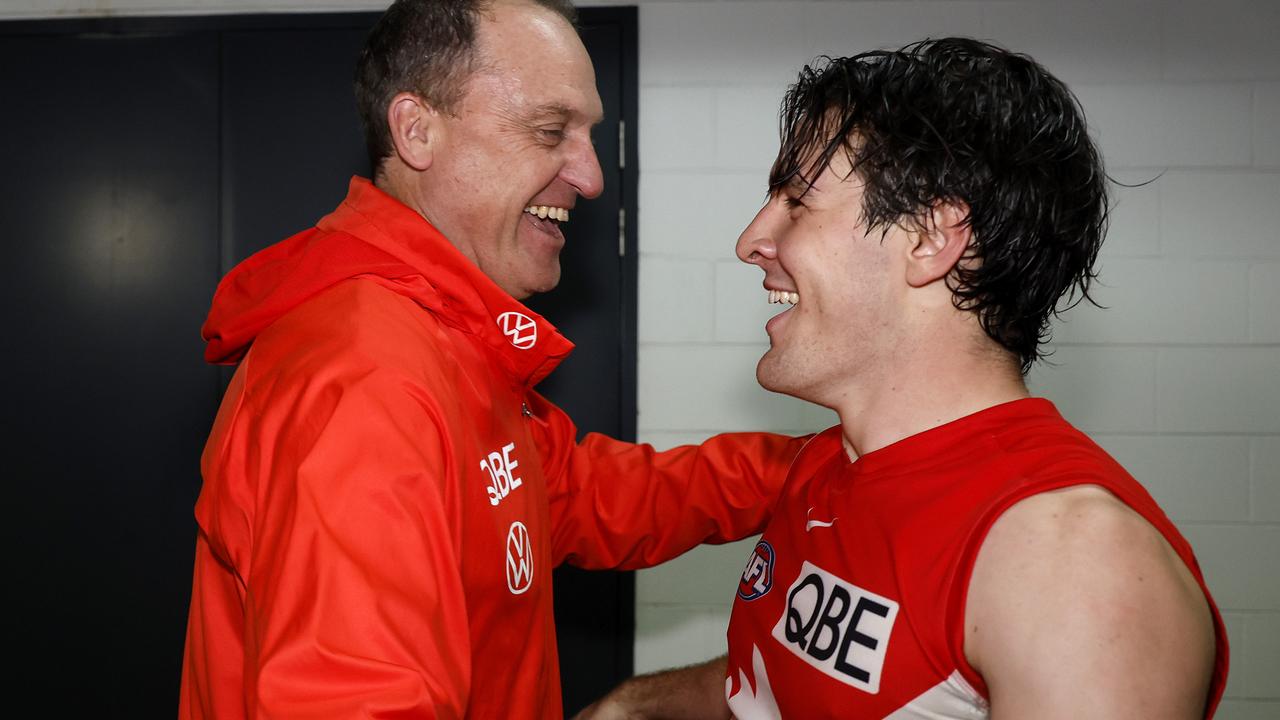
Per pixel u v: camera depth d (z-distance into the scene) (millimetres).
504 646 966
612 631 2146
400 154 1009
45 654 2189
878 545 754
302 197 2154
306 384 778
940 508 723
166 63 2156
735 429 2113
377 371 791
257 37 2150
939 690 688
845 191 801
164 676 2184
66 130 2158
